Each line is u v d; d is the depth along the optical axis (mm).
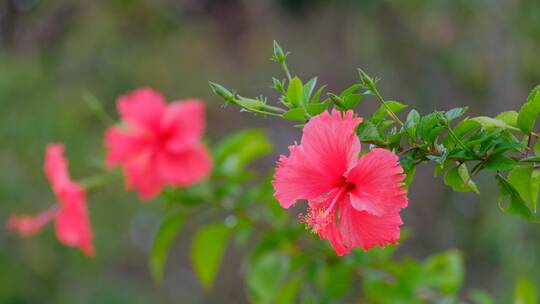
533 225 6484
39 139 7285
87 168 7082
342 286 2830
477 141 1668
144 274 8742
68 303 7387
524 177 1778
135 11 8586
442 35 8133
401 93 8773
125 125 3195
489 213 7242
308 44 9977
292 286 2984
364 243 1676
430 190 8953
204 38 9211
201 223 9070
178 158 3123
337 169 1693
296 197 1721
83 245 3152
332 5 9719
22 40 8586
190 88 8820
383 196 1629
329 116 1682
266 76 9797
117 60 8336
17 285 7117
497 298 7219
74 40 8391
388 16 8688
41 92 7617
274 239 2873
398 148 1726
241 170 3275
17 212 7082
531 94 1718
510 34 7367
